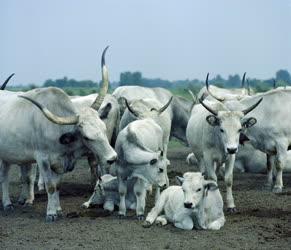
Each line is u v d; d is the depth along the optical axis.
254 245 8.80
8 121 11.02
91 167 13.24
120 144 10.36
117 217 10.70
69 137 10.30
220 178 15.12
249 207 11.57
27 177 11.97
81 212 11.15
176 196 9.86
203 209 9.59
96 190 11.55
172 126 19.19
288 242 8.98
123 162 10.36
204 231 9.60
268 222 10.24
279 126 13.34
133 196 11.18
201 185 9.33
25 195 12.23
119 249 8.64
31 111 10.77
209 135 11.22
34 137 10.70
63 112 10.73
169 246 8.73
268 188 13.71
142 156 10.02
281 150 13.32
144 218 10.48
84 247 8.78
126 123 13.57
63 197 12.82
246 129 12.65
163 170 10.18
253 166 15.80
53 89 10.87
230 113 10.84
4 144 11.07
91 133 10.18
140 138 10.27
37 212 11.39
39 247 8.84
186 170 16.72
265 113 13.50
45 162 10.63
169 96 19.16
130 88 18.91
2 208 11.84
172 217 9.91
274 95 13.52
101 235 9.44
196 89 38.38
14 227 10.15
